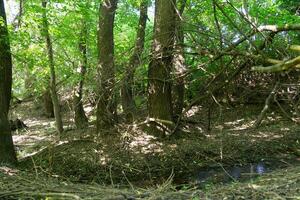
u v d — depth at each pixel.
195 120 15.46
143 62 12.12
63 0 14.38
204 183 9.99
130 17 19.05
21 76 23.80
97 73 13.37
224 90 13.46
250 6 14.74
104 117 13.95
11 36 13.48
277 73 8.34
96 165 12.02
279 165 11.31
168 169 11.75
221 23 13.16
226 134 14.09
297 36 12.92
